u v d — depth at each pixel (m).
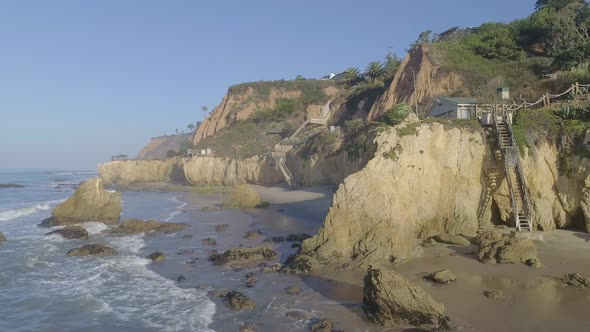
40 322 16.70
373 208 23.11
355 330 14.62
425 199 25.89
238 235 33.06
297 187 56.97
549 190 25.75
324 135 54.34
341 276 20.19
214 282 21.02
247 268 23.20
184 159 84.56
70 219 38.94
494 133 27.30
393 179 24.69
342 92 86.81
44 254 27.19
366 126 43.12
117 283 21.34
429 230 25.66
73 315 17.31
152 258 25.89
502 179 26.52
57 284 21.28
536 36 53.25
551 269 19.03
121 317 17.02
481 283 17.83
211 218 41.88
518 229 24.22
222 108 107.31
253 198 49.16
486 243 21.81
